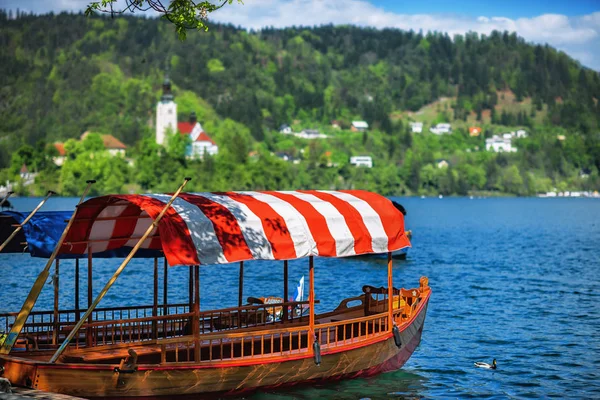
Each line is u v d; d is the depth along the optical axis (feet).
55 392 87.45
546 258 329.93
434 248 385.91
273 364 100.42
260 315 130.11
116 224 106.83
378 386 113.60
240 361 97.66
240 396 99.25
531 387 115.96
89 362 95.96
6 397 80.69
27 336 103.04
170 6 102.27
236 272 269.23
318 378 106.11
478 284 237.86
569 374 123.44
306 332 116.67
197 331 95.40
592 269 284.00
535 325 164.14
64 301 189.88
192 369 94.27
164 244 88.89
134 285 226.58
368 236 106.52
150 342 101.76
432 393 111.34
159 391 92.27
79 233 105.50
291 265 295.07
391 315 116.47
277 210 100.73
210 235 92.17
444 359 131.64
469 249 379.14
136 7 101.50
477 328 160.04
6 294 201.36
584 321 169.58
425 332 155.22
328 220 103.30
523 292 218.38
